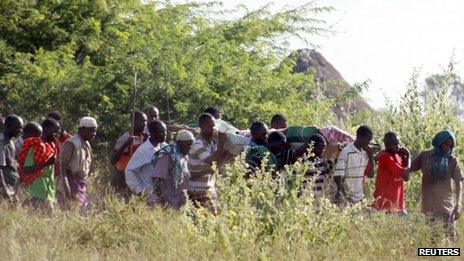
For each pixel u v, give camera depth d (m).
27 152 35.19
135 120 38.28
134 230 30.73
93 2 58.97
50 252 27.69
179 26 59.72
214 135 35.56
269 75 59.38
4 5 58.22
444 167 34.72
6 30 58.50
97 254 27.98
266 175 31.38
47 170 35.31
